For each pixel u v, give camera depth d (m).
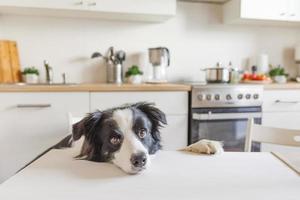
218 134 2.36
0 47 2.48
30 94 2.13
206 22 2.96
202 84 2.40
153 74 2.70
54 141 2.18
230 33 3.02
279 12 2.66
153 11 2.45
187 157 0.95
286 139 1.29
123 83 2.57
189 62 2.96
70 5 2.32
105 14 2.54
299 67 3.13
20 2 2.24
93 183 0.73
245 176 0.79
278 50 3.14
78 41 2.74
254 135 1.32
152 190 0.69
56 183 0.72
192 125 2.30
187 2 2.90
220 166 0.87
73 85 2.22
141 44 2.85
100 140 0.88
